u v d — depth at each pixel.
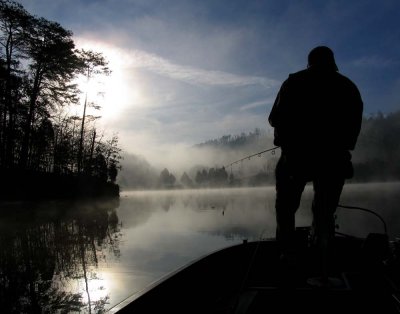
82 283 7.25
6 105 32.81
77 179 43.19
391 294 2.49
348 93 2.61
